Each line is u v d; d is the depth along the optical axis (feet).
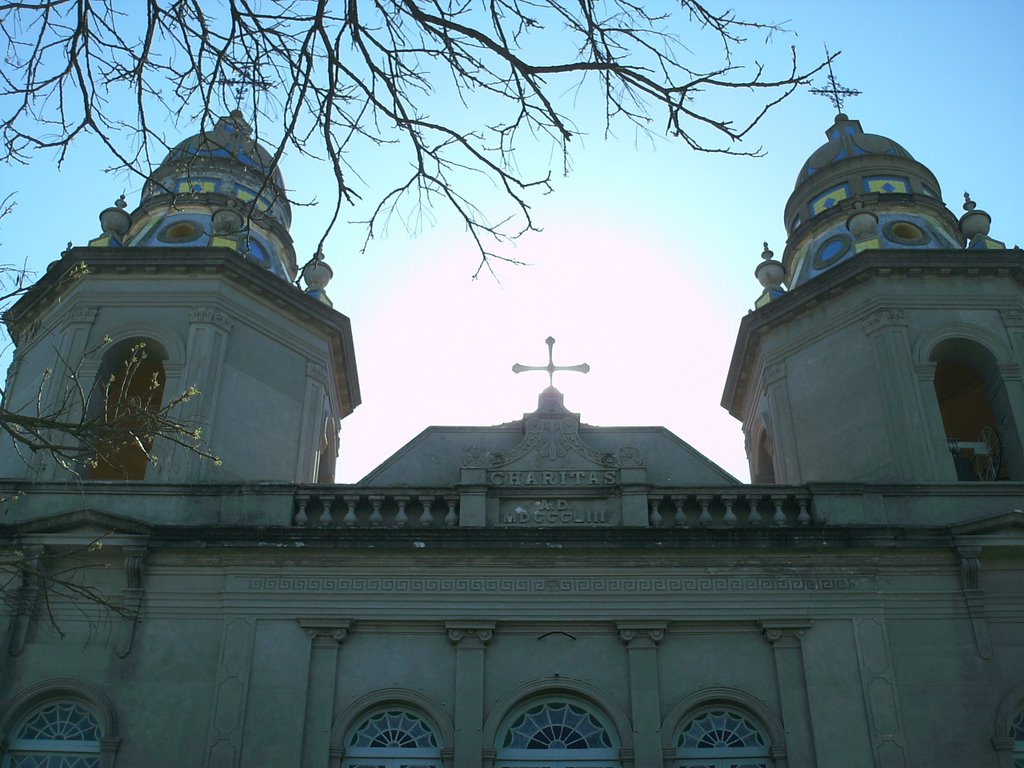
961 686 55.11
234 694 54.75
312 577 58.18
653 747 53.83
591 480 62.39
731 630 57.21
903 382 66.39
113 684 55.16
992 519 58.18
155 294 70.28
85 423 37.22
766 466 78.33
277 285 72.54
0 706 54.54
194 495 61.21
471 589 57.93
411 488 61.36
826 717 54.24
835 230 80.33
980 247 74.08
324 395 73.41
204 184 80.84
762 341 74.90
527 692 55.52
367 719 55.47
